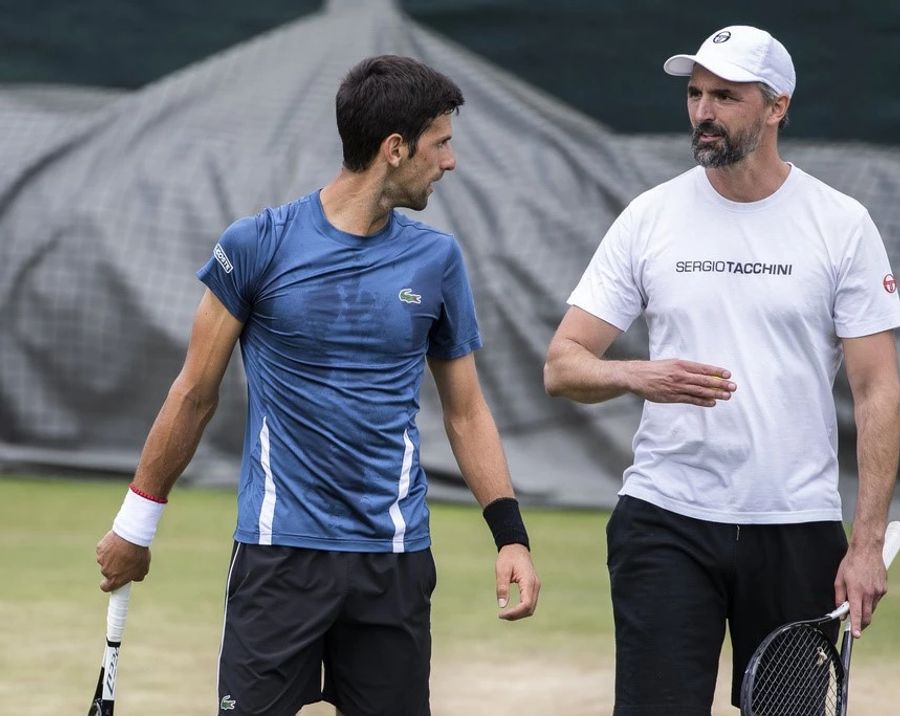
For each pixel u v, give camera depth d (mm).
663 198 13625
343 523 12000
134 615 23672
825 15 38656
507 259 37906
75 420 38906
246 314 12156
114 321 38781
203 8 40531
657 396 12734
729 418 13180
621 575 13672
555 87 39531
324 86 40094
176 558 28734
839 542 13398
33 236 39125
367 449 12008
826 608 13406
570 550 31078
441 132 12070
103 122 39969
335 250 11977
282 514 11984
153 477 12430
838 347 13594
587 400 13617
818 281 13117
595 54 39312
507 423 37406
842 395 34750
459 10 39906
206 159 39438
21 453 38906
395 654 12273
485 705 19047
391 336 12039
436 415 37219
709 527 13305
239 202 39062
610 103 39281
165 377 38594
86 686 19375
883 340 13234
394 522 12117
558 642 22625
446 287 12453
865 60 38562
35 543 30312
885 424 13102
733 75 12828
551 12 39406
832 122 38750
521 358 37531
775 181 13266
